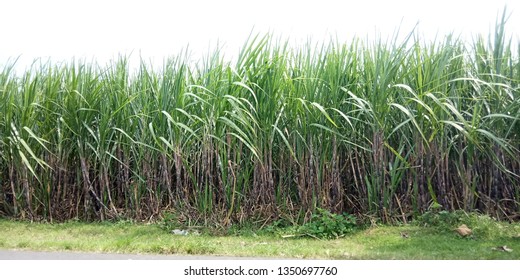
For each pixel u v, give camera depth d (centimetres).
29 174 648
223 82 578
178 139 586
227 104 570
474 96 599
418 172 580
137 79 669
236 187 584
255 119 569
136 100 649
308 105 573
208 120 577
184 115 594
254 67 564
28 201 638
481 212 591
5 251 480
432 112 505
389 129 593
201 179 584
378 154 564
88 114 639
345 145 588
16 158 643
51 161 649
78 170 657
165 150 594
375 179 570
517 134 587
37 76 629
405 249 473
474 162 589
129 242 498
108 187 639
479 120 551
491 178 586
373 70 577
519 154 589
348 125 590
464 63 602
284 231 557
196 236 550
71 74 667
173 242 505
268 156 593
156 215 631
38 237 554
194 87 606
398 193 606
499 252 448
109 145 662
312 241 527
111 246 488
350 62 608
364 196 583
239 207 581
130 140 638
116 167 678
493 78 576
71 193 662
